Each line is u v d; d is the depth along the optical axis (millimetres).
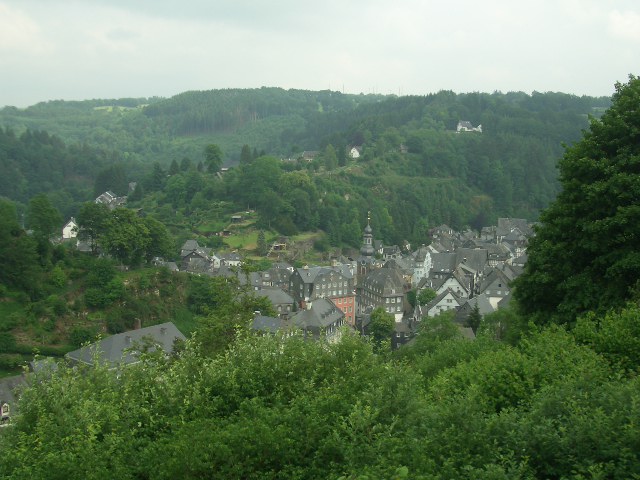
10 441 15195
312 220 153750
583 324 18891
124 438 14078
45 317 74812
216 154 182750
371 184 186875
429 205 185625
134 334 59656
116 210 94500
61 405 15734
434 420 12172
